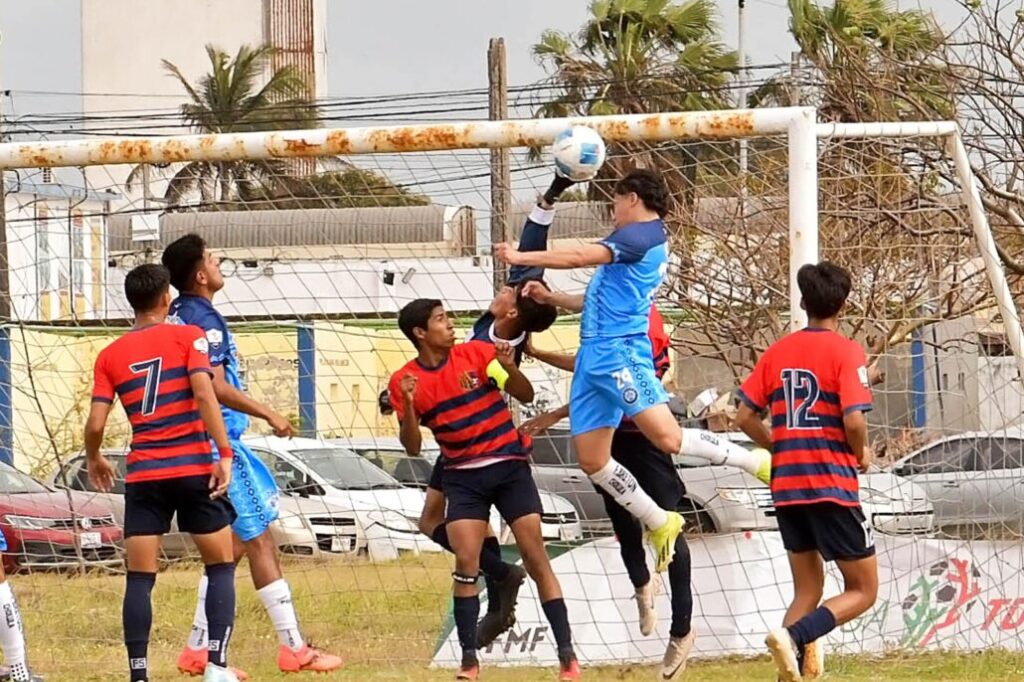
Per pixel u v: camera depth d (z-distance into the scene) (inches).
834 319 1056.8
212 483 1082.7
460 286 2245.3
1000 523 1536.7
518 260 1063.6
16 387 1987.0
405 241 2329.0
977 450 1566.2
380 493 2229.3
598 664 1412.4
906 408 1711.4
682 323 2313.0
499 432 1165.1
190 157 1348.4
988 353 1754.4
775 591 1434.5
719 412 1443.2
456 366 1159.6
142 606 1094.4
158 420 1085.1
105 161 1358.3
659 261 1107.9
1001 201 2313.0
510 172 1766.7
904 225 1947.6
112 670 1382.9
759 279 2198.6
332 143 1318.9
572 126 1242.0
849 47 2522.1
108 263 2844.5
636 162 1827.0
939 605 1430.9
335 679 1275.8
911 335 2058.3
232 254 2310.5
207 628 1181.1
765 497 1494.8
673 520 1141.1
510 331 1182.9
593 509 2178.9
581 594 1425.9
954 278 2062.0
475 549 1171.9
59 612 1713.8
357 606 1699.1
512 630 1416.1
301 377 2186.3
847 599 1041.5
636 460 1174.3
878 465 1606.8
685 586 1193.4
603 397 1121.4
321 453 2314.2
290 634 1290.6
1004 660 1379.2
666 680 1202.6
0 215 1984.5
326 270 2068.2
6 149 1370.6
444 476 1182.9
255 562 1283.2
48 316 2699.3
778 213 2160.4
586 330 1119.0
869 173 2026.3
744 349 2303.2
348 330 2255.2
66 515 1990.7
